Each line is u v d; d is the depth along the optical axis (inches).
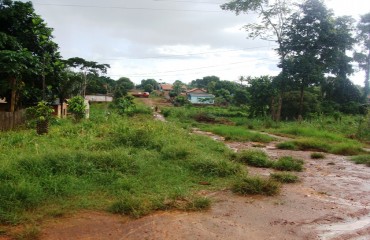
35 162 274.8
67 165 277.6
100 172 276.2
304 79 1266.0
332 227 200.5
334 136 740.7
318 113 1386.6
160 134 500.1
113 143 406.0
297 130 866.1
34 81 767.7
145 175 285.0
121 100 1555.1
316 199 256.7
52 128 545.0
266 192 260.5
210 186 274.4
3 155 311.4
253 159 384.5
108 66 1748.3
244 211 221.1
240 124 1177.4
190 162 327.3
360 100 1662.2
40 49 758.5
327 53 1300.4
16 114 631.2
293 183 306.2
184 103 2728.8
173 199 229.1
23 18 733.9
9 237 169.0
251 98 1508.4
